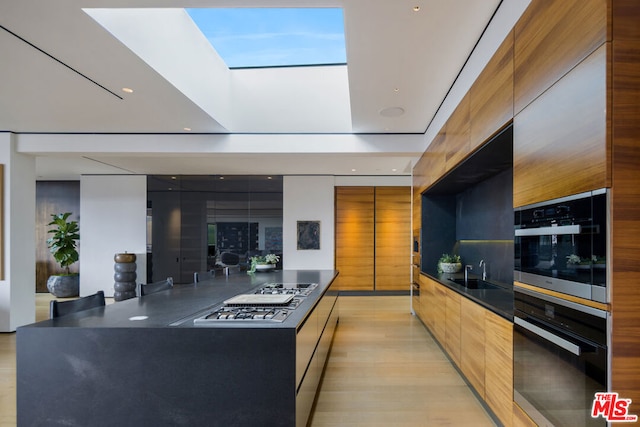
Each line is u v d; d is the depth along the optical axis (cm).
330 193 777
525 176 180
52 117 397
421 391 291
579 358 138
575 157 140
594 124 129
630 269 123
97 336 178
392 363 356
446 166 340
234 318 188
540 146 165
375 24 221
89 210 766
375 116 394
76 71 283
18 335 179
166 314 212
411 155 479
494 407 230
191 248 774
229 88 457
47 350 179
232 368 176
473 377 275
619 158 123
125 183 773
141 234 768
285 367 175
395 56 261
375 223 787
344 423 241
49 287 746
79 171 738
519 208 187
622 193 123
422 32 231
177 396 176
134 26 254
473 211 436
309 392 235
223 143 463
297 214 776
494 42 216
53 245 733
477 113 247
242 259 773
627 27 124
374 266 785
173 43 311
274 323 184
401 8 205
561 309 151
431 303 431
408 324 515
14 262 463
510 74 196
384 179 786
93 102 351
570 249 144
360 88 317
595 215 129
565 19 146
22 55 257
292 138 464
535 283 173
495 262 377
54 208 836
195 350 177
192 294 293
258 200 780
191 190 777
